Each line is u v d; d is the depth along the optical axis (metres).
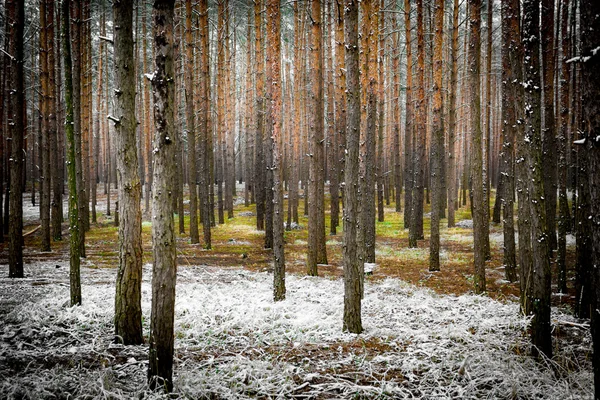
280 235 9.68
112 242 19.52
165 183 4.83
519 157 8.02
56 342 6.25
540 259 5.92
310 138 14.39
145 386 4.92
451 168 22.80
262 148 23.27
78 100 16.83
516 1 7.23
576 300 8.49
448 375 5.73
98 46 29.11
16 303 7.95
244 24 31.20
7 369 5.25
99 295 8.91
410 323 8.27
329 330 7.68
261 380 5.37
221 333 7.29
